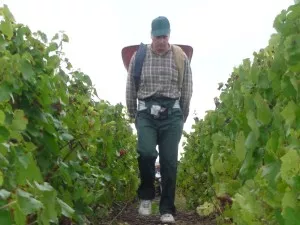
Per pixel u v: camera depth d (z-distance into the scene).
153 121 5.78
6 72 2.69
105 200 5.84
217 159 3.74
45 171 3.27
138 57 5.90
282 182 2.15
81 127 3.86
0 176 1.88
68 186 3.78
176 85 5.86
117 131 6.92
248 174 2.84
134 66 5.89
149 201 6.07
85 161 4.20
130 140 7.74
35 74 3.24
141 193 6.05
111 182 6.12
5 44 2.89
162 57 5.87
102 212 5.79
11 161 2.12
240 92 3.55
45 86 3.23
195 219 6.91
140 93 5.86
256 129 2.73
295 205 1.94
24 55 3.01
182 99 5.96
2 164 2.04
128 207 7.79
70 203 3.58
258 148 2.80
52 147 3.26
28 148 2.71
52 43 3.74
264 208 2.40
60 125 3.52
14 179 2.11
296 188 1.94
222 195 3.58
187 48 6.45
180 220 6.88
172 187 5.84
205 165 6.75
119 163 6.58
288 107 2.28
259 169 2.61
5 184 2.07
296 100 2.49
